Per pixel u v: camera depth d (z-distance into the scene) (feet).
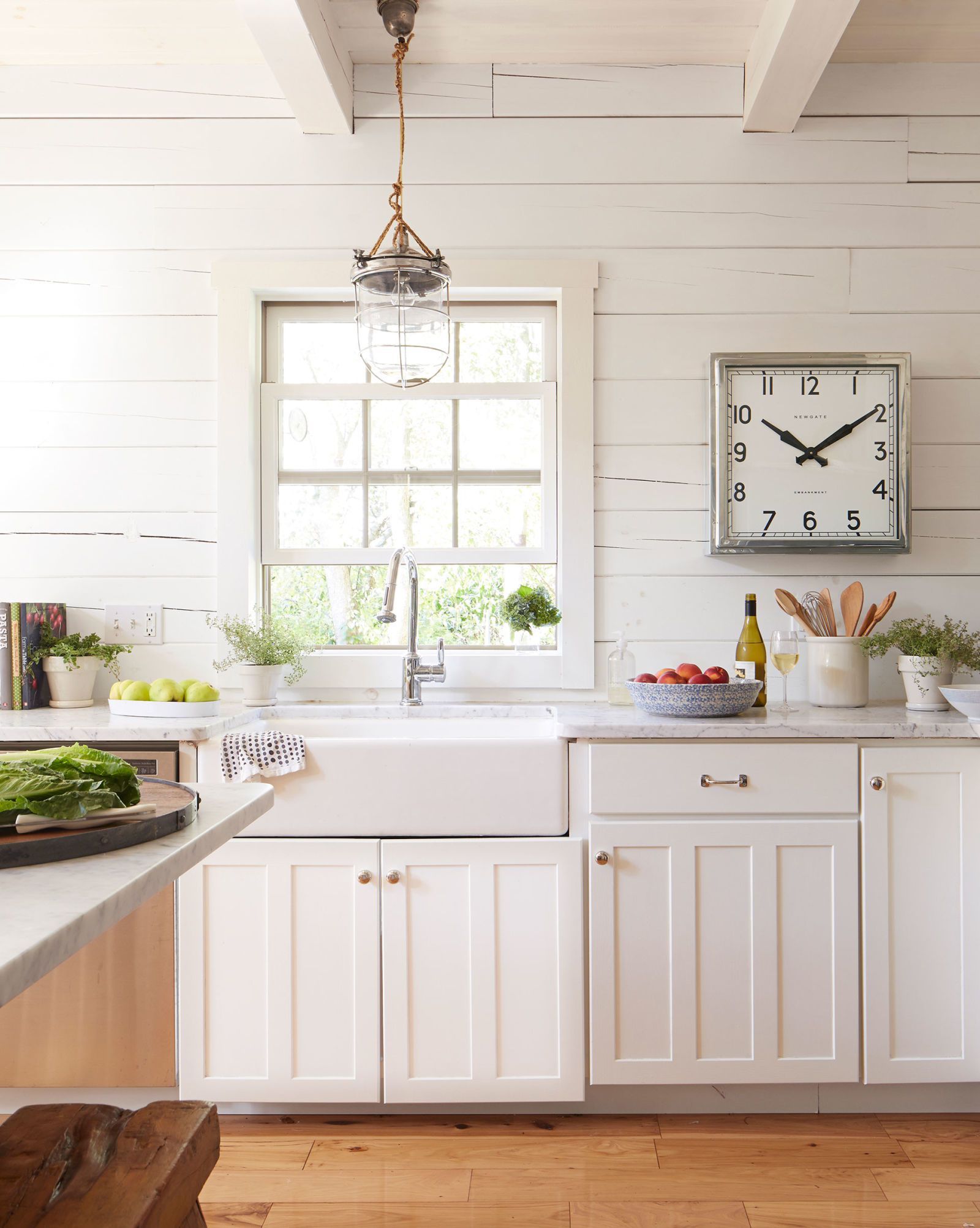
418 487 8.68
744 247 8.24
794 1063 6.54
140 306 8.34
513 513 8.64
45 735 6.50
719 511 8.07
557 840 6.53
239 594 8.28
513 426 8.64
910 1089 6.82
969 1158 6.24
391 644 8.70
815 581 8.28
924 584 8.26
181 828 3.21
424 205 8.27
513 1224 5.55
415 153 8.25
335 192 8.27
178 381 8.34
